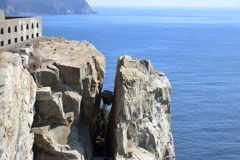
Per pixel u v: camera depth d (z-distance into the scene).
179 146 119.88
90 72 76.06
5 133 56.03
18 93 60.94
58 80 72.25
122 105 73.00
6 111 55.84
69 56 78.38
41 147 69.50
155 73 85.94
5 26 80.06
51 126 71.50
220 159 115.38
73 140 72.12
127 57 79.50
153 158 75.25
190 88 188.62
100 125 87.56
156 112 80.81
